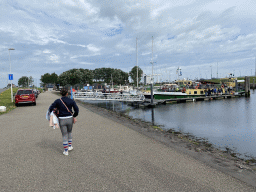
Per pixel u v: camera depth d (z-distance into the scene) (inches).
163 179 131.8
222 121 534.3
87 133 270.1
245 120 552.4
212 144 310.7
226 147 295.7
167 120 542.9
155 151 191.9
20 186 122.0
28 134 262.5
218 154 189.6
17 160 166.4
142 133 271.6
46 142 223.3
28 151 190.7
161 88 1226.0
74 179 131.9
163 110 761.6
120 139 237.9
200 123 503.8
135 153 185.6
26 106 666.2
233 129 434.0
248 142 325.7
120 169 148.5
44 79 3976.4
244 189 118.3
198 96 1257.4
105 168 150.3
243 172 144.4
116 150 194.7
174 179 131.7
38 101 902.4
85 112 507.8
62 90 180.5
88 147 204.8
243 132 404.8
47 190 117.3
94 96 971.9
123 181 129.1
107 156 177.2
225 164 159.9
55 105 178.2
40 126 318.3
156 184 124.8
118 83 4837.6
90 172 143.2
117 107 853.8
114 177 135.0
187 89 1230.9
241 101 1155.9
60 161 164.7
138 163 160.4
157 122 512.7
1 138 241.1
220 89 1390.3
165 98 1112.8
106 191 116.2
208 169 148.7
